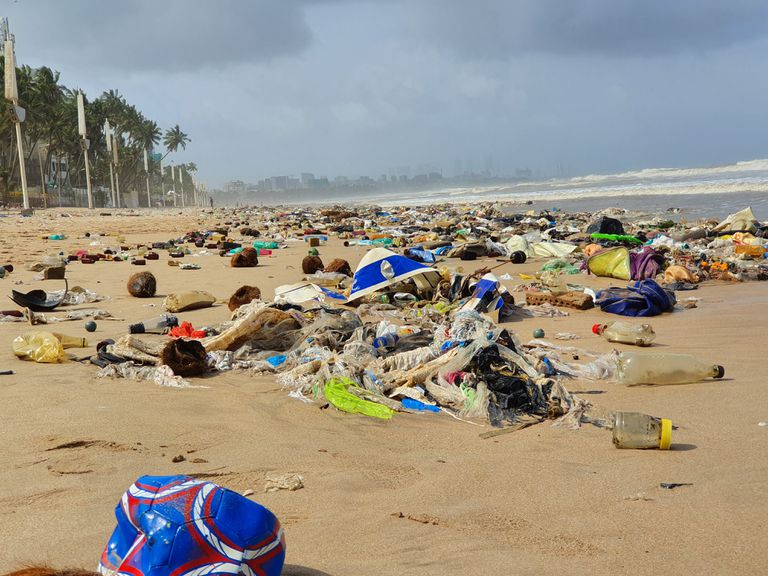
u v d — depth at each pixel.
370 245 23.17
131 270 17.53
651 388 6.79
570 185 119.00
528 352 7.68
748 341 8.75
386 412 5.85
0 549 3.30
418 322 9.62
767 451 4.88
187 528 2.47
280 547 2.66
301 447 5.00
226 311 11.34
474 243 19.08
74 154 122.06
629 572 3.12
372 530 3.59
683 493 4.14
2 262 19.44
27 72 98.31
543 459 4.84
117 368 7.12
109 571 2.55
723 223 22.50
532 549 3.38
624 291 11.31
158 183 195.25
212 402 6.14
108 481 4.23
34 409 5.75
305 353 7.50
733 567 3.17
